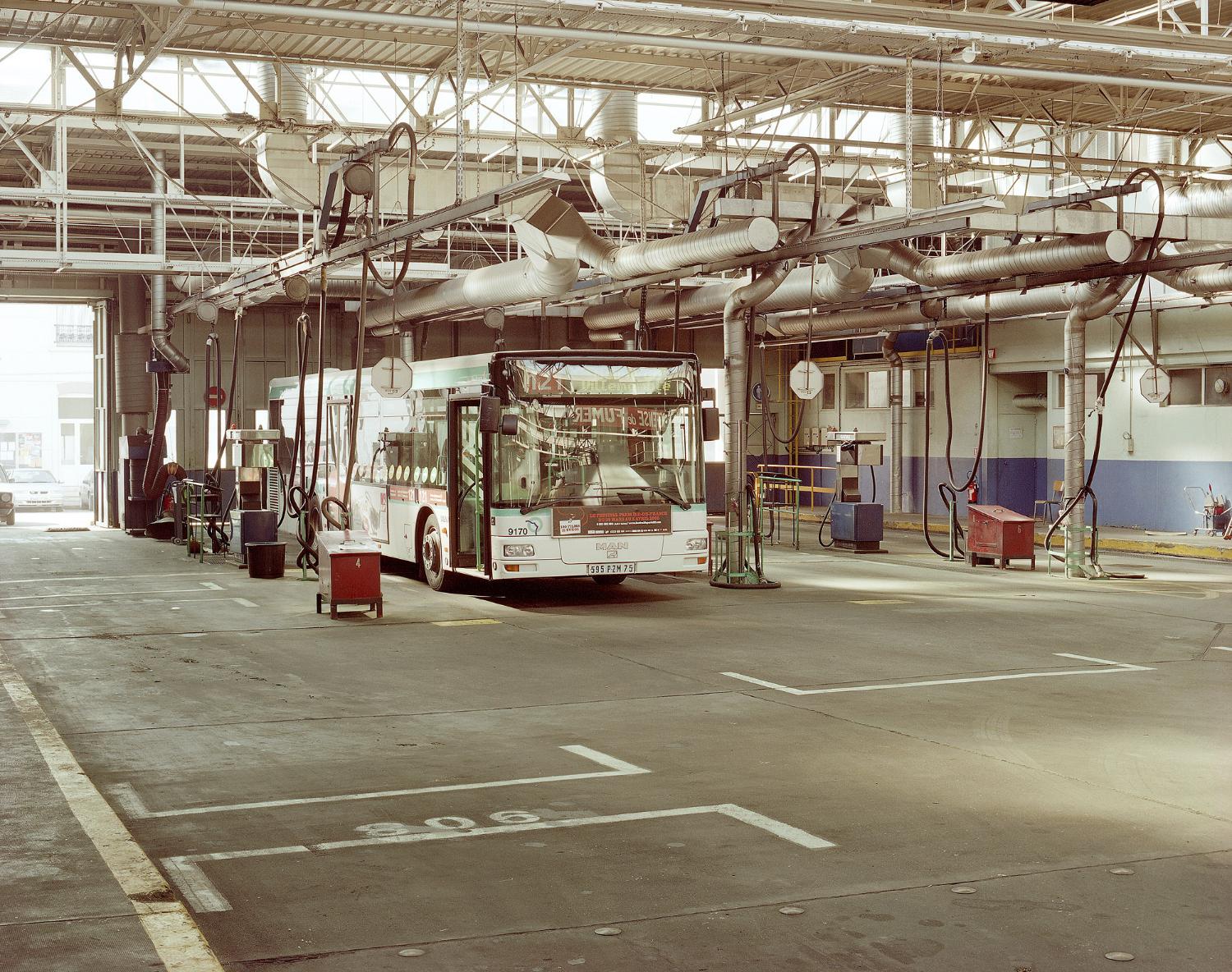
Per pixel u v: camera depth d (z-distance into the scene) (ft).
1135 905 21.17
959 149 80.23
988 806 27.20
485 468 60.18
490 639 51.72
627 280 78.48
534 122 86.58
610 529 61.05
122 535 108.06
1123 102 79.71
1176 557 89.15
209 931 20.07
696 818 26.32
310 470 91.97
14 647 49.85
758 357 140.46
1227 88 65.10
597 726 35.65
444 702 39.14
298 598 65.16
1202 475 100.42
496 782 29.40
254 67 77.56
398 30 65.72
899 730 34.91
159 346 106.42
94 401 122.93
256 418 107.86
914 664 45.57
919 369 125.70
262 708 38.22
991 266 68.74
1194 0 61.98
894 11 53.31
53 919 19.98
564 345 128.77
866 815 26.50
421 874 22.82
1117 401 107.24
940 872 22.86
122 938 19.12
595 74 76.59
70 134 87.71
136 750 32.91
